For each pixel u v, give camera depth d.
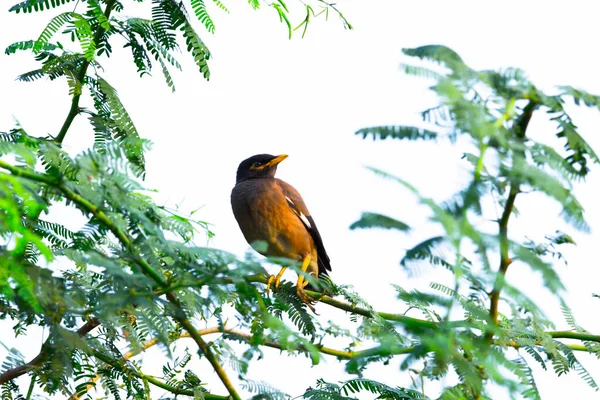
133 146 6.22
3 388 6.95
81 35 7.51
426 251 3.63
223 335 6.38
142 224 5.71
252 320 5.97
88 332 7.17
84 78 7.96
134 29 8.13
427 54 4.05
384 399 7.46
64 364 5.94
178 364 7.80
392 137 3.77
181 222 6.60
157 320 5.88
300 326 7.71
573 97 4.22
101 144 7.46
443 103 3.75
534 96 4.11
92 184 5.43
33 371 6.14
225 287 5.76
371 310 8.14
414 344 5.01
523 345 6.95
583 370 7.11
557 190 3.82
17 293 5.27
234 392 6.09
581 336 7.89
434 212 3.60
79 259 6.09
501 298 4.86
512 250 3.80
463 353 4.76
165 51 8.23
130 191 5.52
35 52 7.76
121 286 5.63
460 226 3.59
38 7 7.81
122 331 7.24
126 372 7.26
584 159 4.30
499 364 4.28
